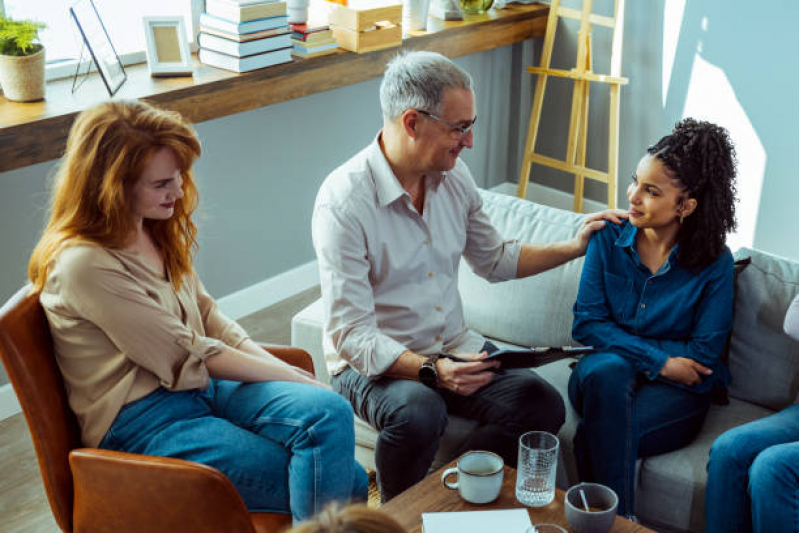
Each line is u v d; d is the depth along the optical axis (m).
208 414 1.73
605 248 2.07
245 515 1.51
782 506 1.66
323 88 3.18
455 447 2.01
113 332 1.58
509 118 4.35
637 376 2.03
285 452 1.66
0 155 2.35
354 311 1.90
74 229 1.59
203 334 1.82
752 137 3.55
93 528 1.56
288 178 3.34
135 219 1.64
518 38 3.96
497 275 2.17
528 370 2.01
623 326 2.06
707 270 1.98
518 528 1.48
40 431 1.55
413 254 1.98
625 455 1.85
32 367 1.54
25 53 2.51
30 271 1.63
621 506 1.85
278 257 3.43
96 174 1.56
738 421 2.02
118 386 1.62
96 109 1.58
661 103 3.80
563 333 2.23
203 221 3.09
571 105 4.12
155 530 1.53
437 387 1.89
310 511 1.63
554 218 2.30
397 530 0.61
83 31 2.61
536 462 1.53
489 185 4.43
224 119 3.02
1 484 2.34
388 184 1.91
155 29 2.85
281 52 3.01
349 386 1.95
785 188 3.51
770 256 2.09
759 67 3.44
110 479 1.51
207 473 1.46
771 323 2.03
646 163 1.93
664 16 3.65
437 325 2.03
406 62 1.85
